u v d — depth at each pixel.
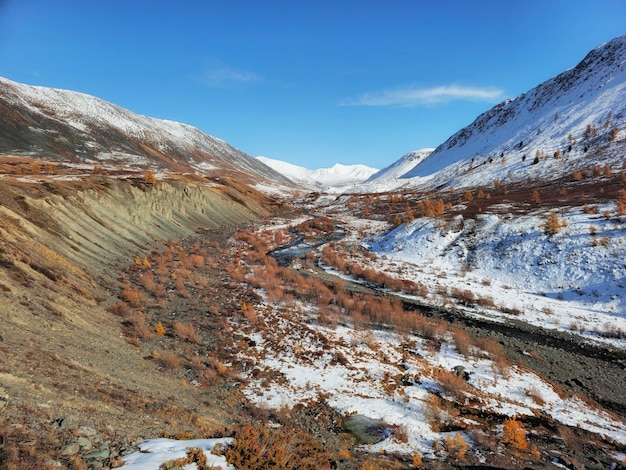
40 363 11.92
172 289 31.81
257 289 35.84
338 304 33.75
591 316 34.94
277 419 15.37
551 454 15.08
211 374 18.31
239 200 95.25
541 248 47.62
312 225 81.69
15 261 19.97
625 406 21.70
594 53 196.25
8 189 31.41
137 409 11.76
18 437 7.65
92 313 20.42
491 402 19.16
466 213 66.06
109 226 40.62
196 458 8.64
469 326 32.81
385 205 114.62
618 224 46.88
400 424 16.00
